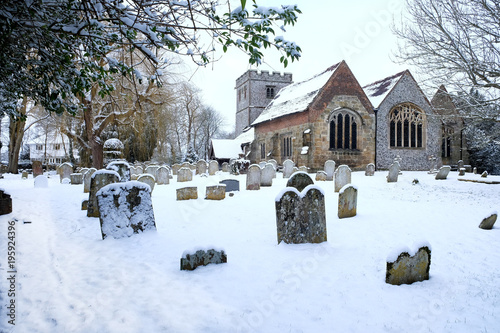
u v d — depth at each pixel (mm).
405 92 32094
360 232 7492
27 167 47375
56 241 6824
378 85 35750
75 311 3881
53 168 44531
